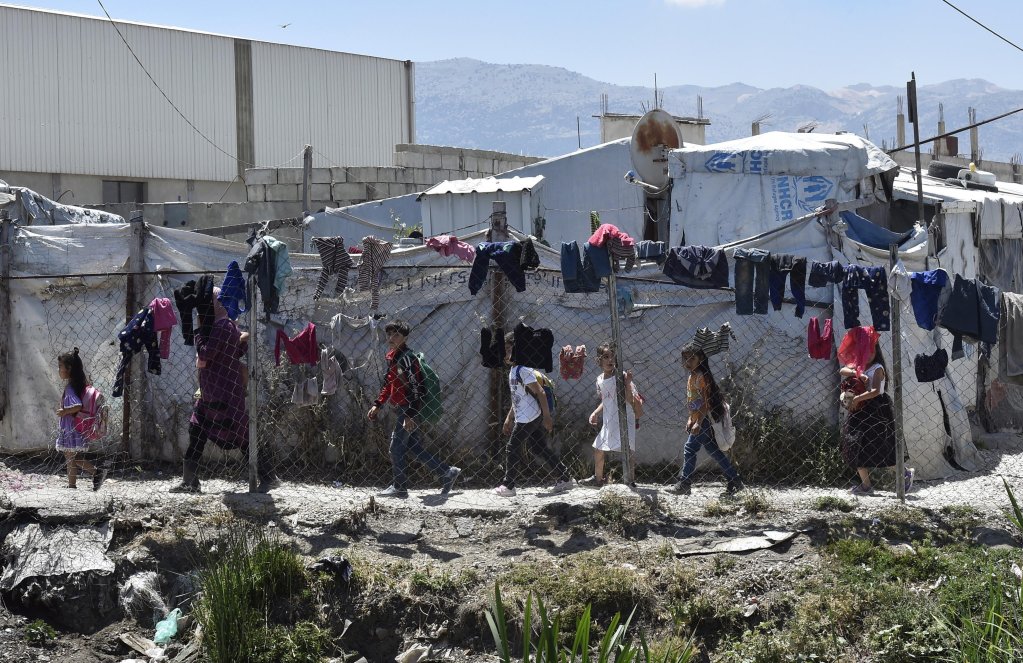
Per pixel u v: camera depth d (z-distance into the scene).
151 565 7.89
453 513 8.55
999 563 7.42
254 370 8.89
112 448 10.16
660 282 9.10
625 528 8.27
